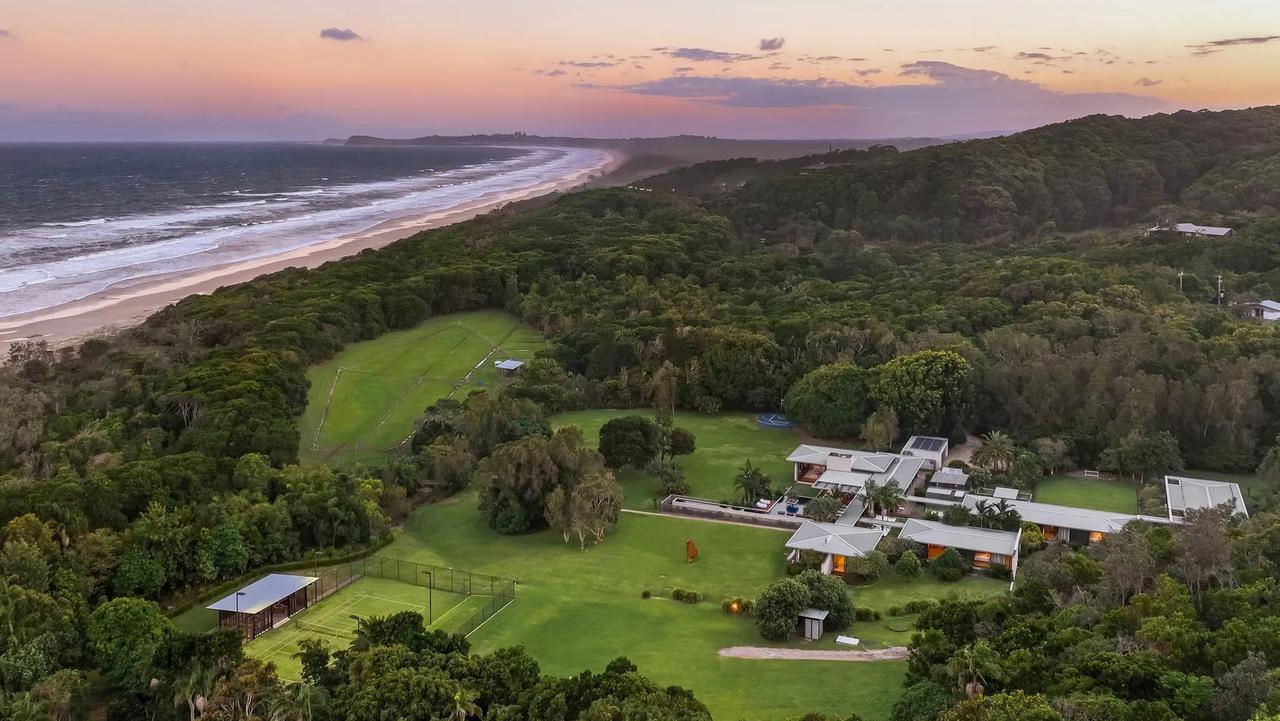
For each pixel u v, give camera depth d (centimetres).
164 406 11269
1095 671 4972
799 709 5881
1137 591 6253
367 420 12725
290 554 8594
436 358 15125
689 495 10412
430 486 10756
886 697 5941
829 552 8419
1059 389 11681
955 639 6003
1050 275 16088
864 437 11625
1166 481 10219
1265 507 9269
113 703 5759
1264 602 5741
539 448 9594
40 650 5916
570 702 5209
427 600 7850
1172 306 14588
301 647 6644
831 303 16612
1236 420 10875
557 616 7581
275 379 12319
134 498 8369
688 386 13338
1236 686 4556
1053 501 10106
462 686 5366
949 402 11719
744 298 17438
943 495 10019
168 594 7738
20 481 8362
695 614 7706
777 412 13375
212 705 5269
